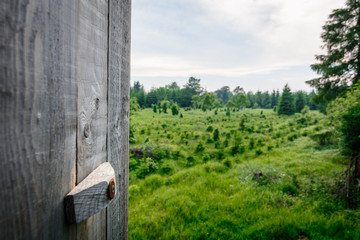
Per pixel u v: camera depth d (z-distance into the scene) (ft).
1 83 1.15
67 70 1.84
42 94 1.48
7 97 1.19
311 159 32.17
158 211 17.58
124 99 3.69
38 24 1.42
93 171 2.33
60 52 1.71
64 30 1.77
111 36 3.02
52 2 1.58
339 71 39.45
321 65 41.91
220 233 14.17
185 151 40.42
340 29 39.42
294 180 23.27
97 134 2.57
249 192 20.71
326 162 29.99
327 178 22.22
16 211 1.26
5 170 1.18
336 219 15.12
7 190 1.20
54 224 1.63
